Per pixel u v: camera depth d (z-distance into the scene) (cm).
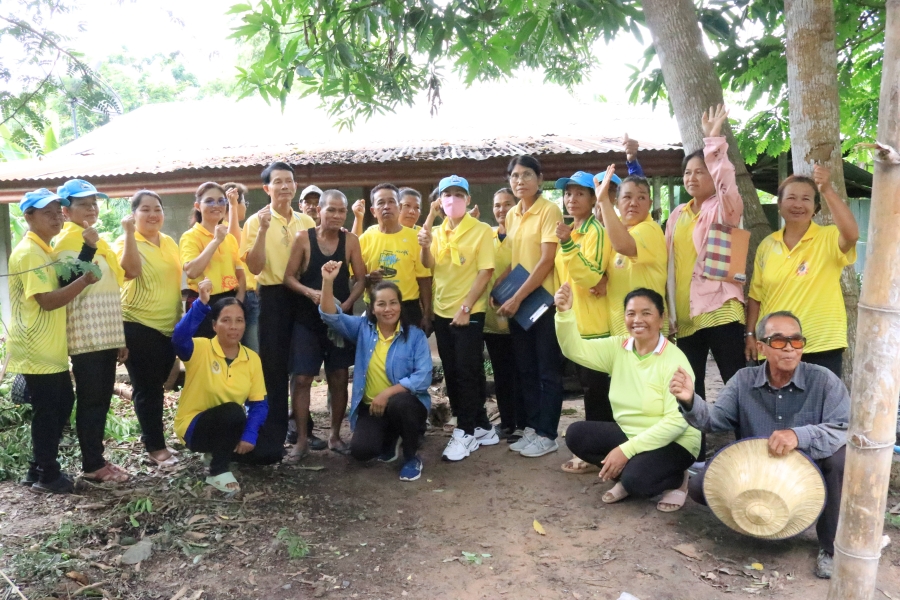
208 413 404
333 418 484
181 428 415
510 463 459
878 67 588
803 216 374
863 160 923
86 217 405
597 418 448
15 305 386
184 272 462
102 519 364
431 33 447
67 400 409
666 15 443
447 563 329
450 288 476
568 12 431
